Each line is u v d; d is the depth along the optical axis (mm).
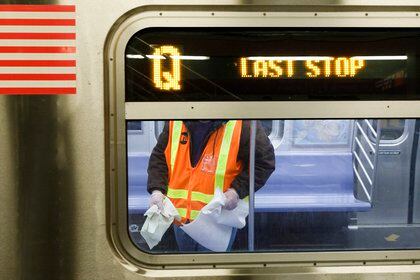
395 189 2350
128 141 1837
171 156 1954
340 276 1863
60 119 1793
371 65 1846
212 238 1996
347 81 1840
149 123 1891
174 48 1809
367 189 2324
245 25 1805
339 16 1830
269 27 1814
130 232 1870
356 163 2307
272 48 1823
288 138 2268
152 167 1915
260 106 1821
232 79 1816
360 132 2311
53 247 1808
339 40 1840
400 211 2334
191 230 1983
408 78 1856
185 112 1812
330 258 1889
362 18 1837
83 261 1815
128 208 1840
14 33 1771
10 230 1794
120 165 1811
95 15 1791
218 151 1998
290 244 2094
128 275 1816
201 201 1988
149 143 1899
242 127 2012
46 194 1799
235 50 1817
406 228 2266
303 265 1878
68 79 1789
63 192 1802
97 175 1806
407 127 2344
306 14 1825
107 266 1816
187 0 1800
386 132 2348
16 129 1786
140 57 1804
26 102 1784
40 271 1809
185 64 1812
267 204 2238
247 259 1865
